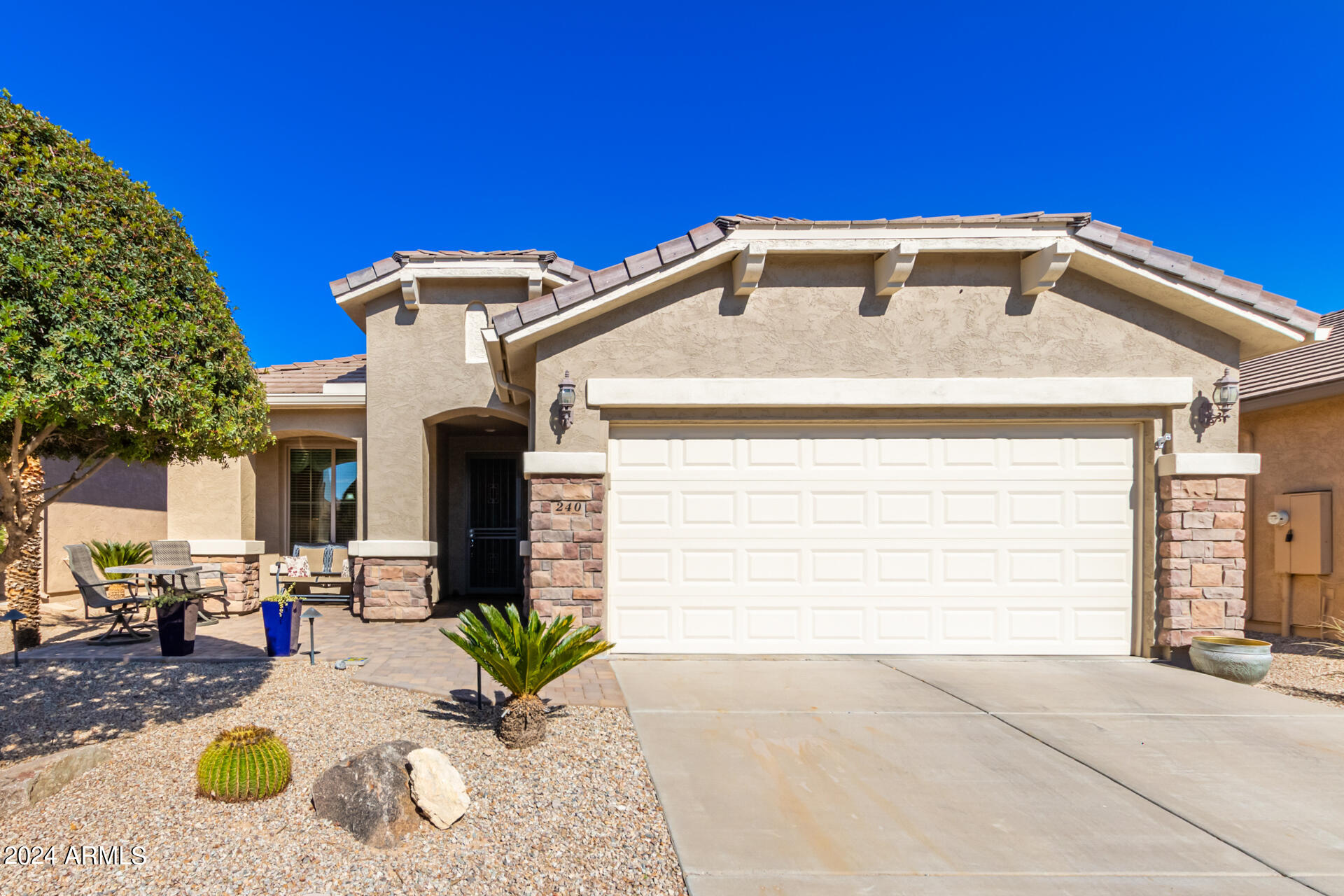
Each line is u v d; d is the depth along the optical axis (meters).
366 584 11.02
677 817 4.21
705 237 7.80
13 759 5.12
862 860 3.77
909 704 6.40
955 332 8.19
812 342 8.18
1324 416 10.03
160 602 8.09
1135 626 8.30
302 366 14.39
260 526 13.08
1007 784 4.75
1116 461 8.35
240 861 3.64
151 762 4.96
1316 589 10.12
